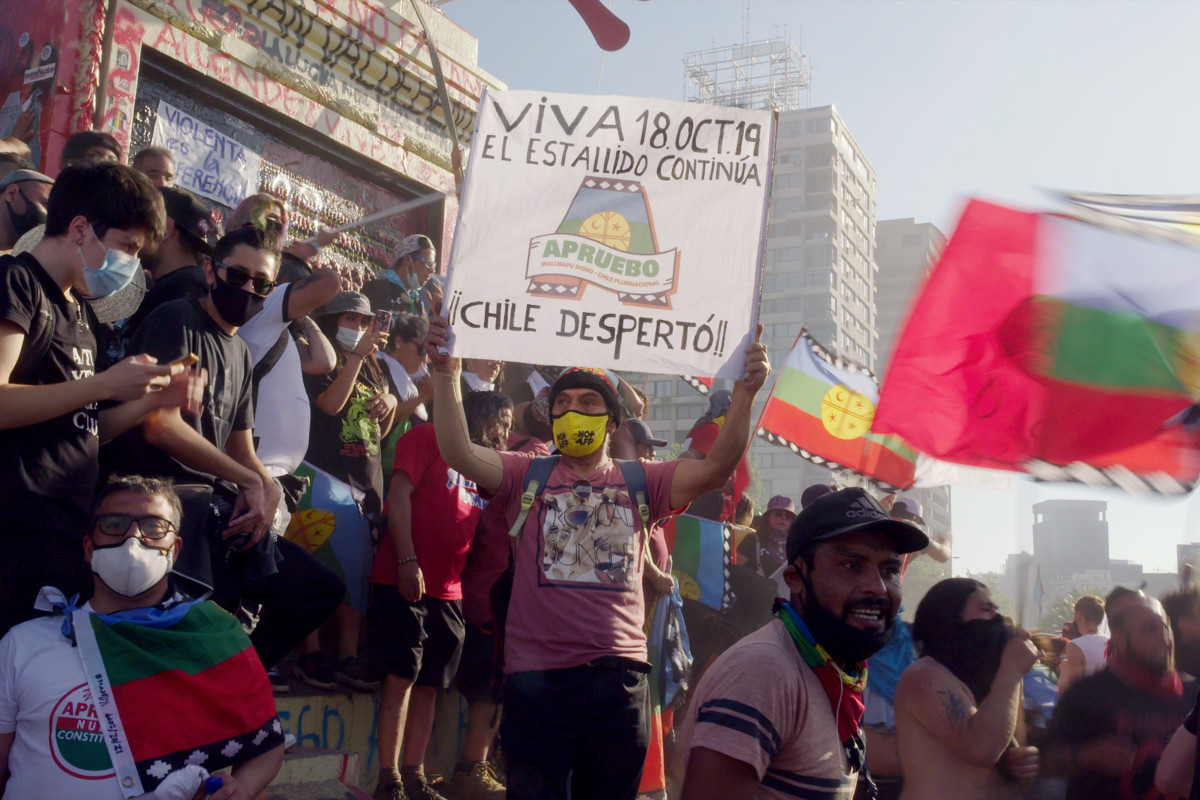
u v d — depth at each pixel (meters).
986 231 3.93
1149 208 3.90
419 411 5.87
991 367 3.93
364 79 7.11
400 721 4.66
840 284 84.44
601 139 4.02
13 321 2.92
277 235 3.81
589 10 4.39
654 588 5.27
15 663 2.85
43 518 2.96
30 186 3.69
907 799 3.39
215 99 6.18
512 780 3.41
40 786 2.78
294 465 4.46
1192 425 3.73
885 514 2.58
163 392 3.24
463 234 3.91
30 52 5.47
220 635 3.10
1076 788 3.82
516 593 3.58
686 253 3.95
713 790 2.35
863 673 2.67
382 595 4.73
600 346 3.86
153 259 4.01
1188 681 4.05
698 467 3.76
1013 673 3.39
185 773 2.86
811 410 6.30
